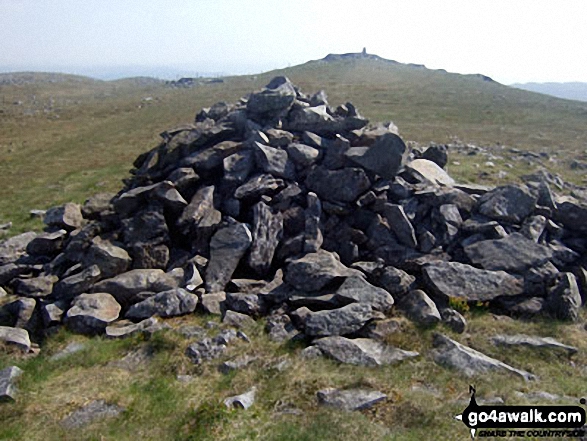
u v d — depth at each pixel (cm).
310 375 1009
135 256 1443
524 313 1243
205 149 1802
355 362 1046
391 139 1619
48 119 6531
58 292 1344
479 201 1588
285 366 1047
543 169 2794
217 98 7394
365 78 8925
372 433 839
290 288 1323
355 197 1559
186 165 1733
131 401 961
